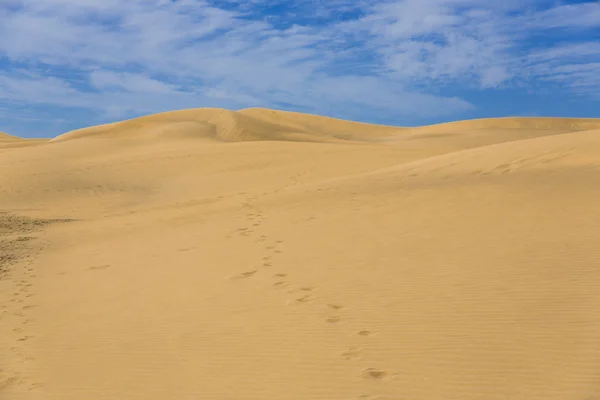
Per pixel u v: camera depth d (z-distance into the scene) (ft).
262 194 64.54
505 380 14.98
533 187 40.52
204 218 50.98
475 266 24.68
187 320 23.13
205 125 225.56
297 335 19.81
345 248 31.24
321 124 330.54
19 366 20.70
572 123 349.00
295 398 15.42
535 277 22.31
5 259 42.93
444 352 17.04
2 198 87.40
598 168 45.34
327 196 52.42
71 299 29.35
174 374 18.06
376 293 23.08
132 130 225.15
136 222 55.11
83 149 144.05
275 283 26.55
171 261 34.63
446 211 36.78
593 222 29.12
